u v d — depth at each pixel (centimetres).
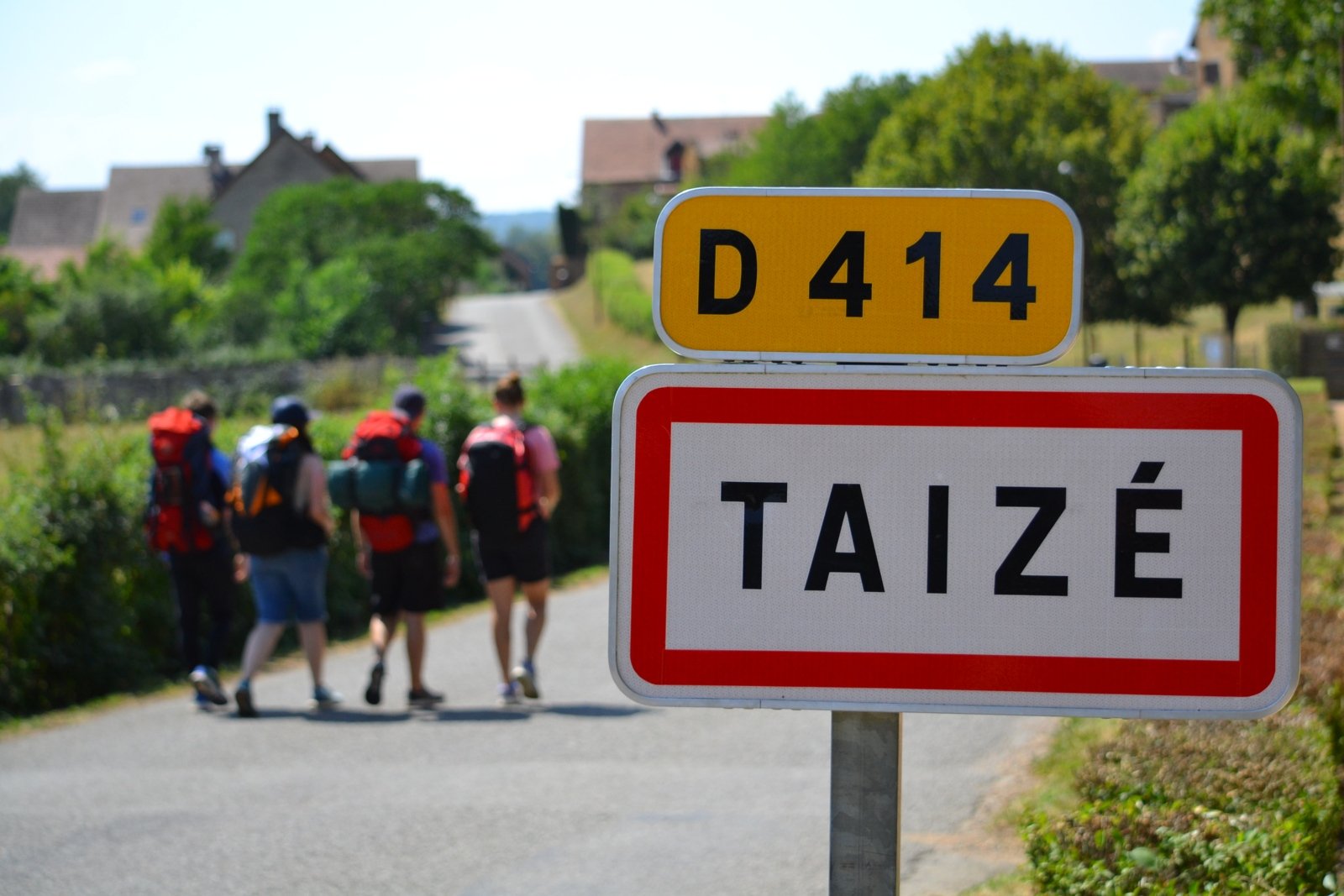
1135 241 4559
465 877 493
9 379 3797
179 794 616
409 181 7306
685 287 189
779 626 185
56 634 852
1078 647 181
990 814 541
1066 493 182
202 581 846
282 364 4400
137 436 1073
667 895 468
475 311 8431
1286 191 4269
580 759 669
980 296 186
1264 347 4397
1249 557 180
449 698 844
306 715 797
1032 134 5306
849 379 185
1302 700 497
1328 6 2105
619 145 11694
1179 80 9512
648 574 186
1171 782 412
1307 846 365
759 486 185
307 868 505
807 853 509
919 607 183
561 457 1502
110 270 5847
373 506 809
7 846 540
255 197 9206
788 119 8394
